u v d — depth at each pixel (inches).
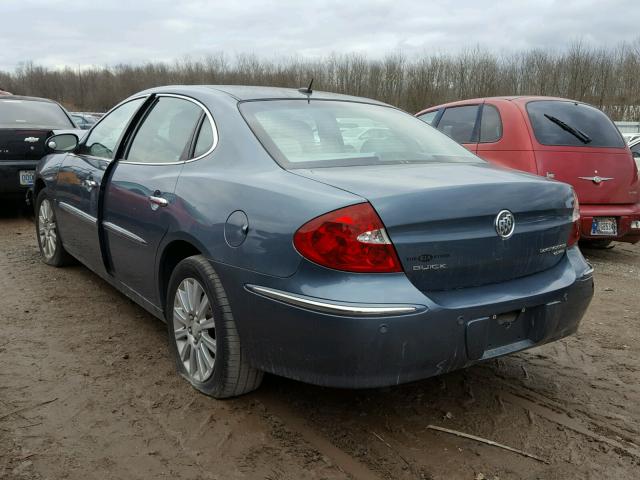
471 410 117.1
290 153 113.8
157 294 132.2
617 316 179.0
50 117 319.0
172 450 100.4
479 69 1615.4
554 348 152.1
